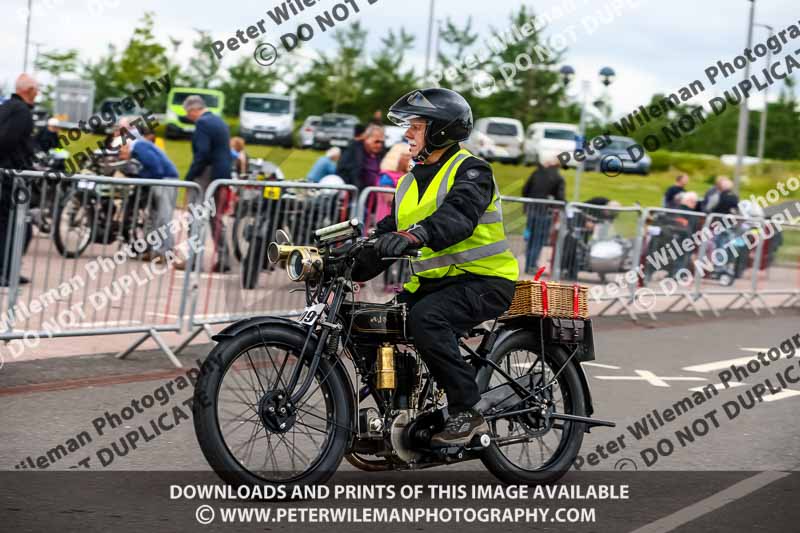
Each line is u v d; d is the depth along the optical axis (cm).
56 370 744
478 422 490
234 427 485
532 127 3719
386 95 4459
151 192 780
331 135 4066
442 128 488
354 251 479
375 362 492
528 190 1542
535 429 528
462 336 507
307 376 474
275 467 495
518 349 531
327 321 479
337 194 930
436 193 486
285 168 3055
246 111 3928
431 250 496
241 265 851
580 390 546
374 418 484
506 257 504
